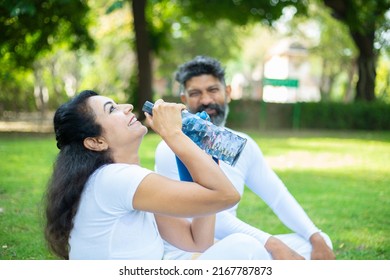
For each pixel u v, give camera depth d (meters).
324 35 28.91
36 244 3.86
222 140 2.13
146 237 1.99
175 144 1.84
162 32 17.55
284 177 7.42
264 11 17.33
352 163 9.23
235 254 2.04
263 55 46.56
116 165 1.89
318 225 4.74
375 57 20.11
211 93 3.13
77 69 24.95
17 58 14.98
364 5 17.05
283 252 2.58
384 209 5.46
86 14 15.30
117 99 18.56
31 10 11.14
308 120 18.75
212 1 17.30
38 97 19.95
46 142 11.36
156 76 34.84
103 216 1.88
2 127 15.71
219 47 31.50
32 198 5.43
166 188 1.80
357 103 18.81
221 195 1.80
